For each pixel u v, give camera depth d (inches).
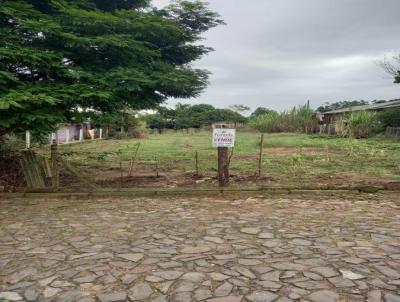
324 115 1787.6
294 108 1562.5
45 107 335.6
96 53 396.2
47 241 202.8
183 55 489.4
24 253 184.2
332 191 321.7
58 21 369.4
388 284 141.6
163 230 220.7
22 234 216.5
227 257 173.3
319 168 475.8
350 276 149.1
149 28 391.9
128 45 365.7
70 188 341.1
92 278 152.7
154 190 328.2
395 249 180.7
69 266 165.9
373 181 374.9
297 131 1498.5
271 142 904.3
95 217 254.4
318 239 198.7
